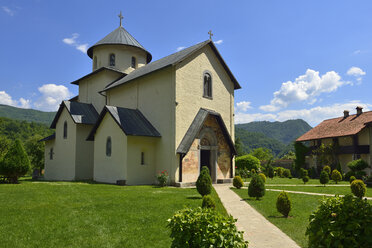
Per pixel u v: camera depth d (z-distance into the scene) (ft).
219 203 39.24
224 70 80.64
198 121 66.74
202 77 72.43
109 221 27.40
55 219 27.91
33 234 23.32
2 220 27.22
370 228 12.87
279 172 126.21
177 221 15.07
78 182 64.59
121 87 80.33
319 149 122.11
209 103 73.72
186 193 47.21
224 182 71.46
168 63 67.21
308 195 49.62
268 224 27.96
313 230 14.58
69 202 36.55
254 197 45.62
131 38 97.86
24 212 30.50
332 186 69.21
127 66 94.27
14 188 47.37
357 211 13.62
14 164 54.90
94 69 96.68
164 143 64.90
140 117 69.87
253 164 108.37
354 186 48.60
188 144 62.18
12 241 21.63
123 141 62.03
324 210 14.79
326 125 140.67
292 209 35.81
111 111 65.10
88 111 84.89
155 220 27.89
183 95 65.87
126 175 60.18
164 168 63.98
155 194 44.88
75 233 23.70
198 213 15.15
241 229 26.00
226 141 75.10
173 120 63.46
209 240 13.34
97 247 20.57
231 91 82.43
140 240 22.00
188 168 64.18
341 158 120.88
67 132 81.05
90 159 78.74
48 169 89.51
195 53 70.90
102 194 43.60
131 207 33.91
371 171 106.63
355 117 128.06
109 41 92.94
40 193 42.75
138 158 62.85
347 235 13.21
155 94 69.00
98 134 70.23
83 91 97.66
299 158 137.08
